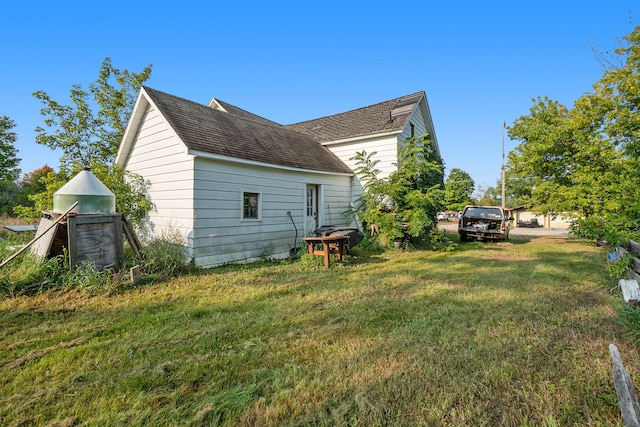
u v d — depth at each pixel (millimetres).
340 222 11711
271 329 3475
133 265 6074
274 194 8953
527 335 3180
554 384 2320
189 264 6863
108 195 6270
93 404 2156
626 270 4691
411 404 2107
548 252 9727
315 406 2115
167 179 7902
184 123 7664
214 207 7418
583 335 3162
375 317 3787
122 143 9242
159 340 3189
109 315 3951
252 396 2238
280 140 10547
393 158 11438
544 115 13219
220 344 3100
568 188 10047
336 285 5508
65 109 13414
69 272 5176
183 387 2350
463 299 4516
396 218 10086
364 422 1939
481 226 13172
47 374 2541
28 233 9258
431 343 3039
